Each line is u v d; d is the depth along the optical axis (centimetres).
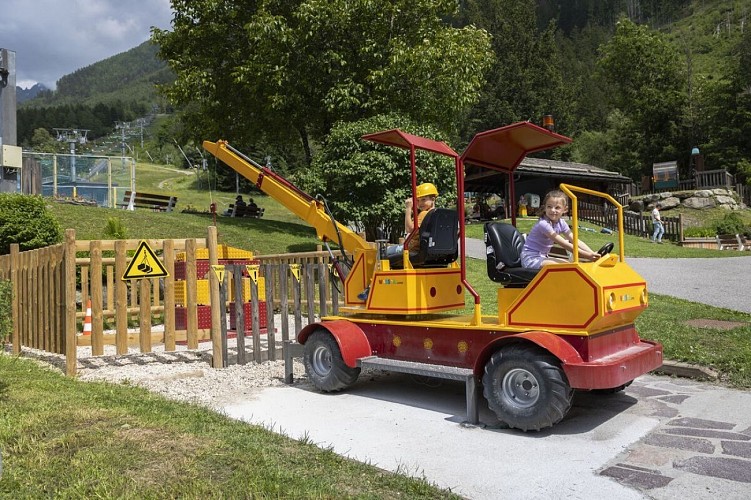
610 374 502
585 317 519
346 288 734
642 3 16725
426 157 1611
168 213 2356
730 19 12744
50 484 378
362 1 2178
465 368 589
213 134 2752
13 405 544
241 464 411
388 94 2227
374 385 719
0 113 775
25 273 920
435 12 2369
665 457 459
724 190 4066
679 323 933
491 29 8788
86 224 1839
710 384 683
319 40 2284
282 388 703
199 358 865
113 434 462
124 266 790
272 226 2344
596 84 10956
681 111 6106
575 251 536
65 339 753
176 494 365
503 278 590
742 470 429
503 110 7762
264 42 2220
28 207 1360
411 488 390
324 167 1675
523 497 395
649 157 6209
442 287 664
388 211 1611
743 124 5428
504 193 3725
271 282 845
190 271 832
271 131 2747
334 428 547
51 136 16675
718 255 2059
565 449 484
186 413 545
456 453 479
